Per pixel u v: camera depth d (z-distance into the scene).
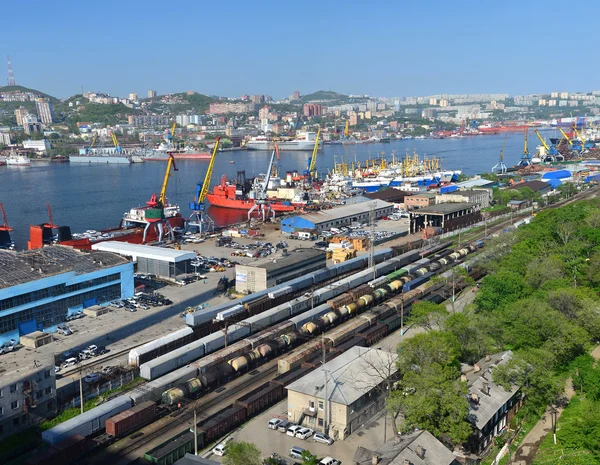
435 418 80.44
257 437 86.69
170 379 99.69
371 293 151.50
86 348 120.00
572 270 157.75
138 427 88.50
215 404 96.50
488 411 85.31
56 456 77.50
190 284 173.12
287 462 78.75
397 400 82.00
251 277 159.25
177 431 87.12
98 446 82.62
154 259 179.00
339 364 100.12
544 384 91.25
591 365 102.94
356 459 74.56
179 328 133.88
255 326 129.25
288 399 91.50
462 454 81.06
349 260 185.50
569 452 80.69
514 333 110.06
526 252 170.00
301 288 159.88
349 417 86.62
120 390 103.06
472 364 103.38
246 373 109.75
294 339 122.19
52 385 95.56
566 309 120.62
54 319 137.12
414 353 91.94
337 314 136.50
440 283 160.12
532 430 89.75
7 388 88.44
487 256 176.88
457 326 106.25
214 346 118.50
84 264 152.25
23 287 128.62
